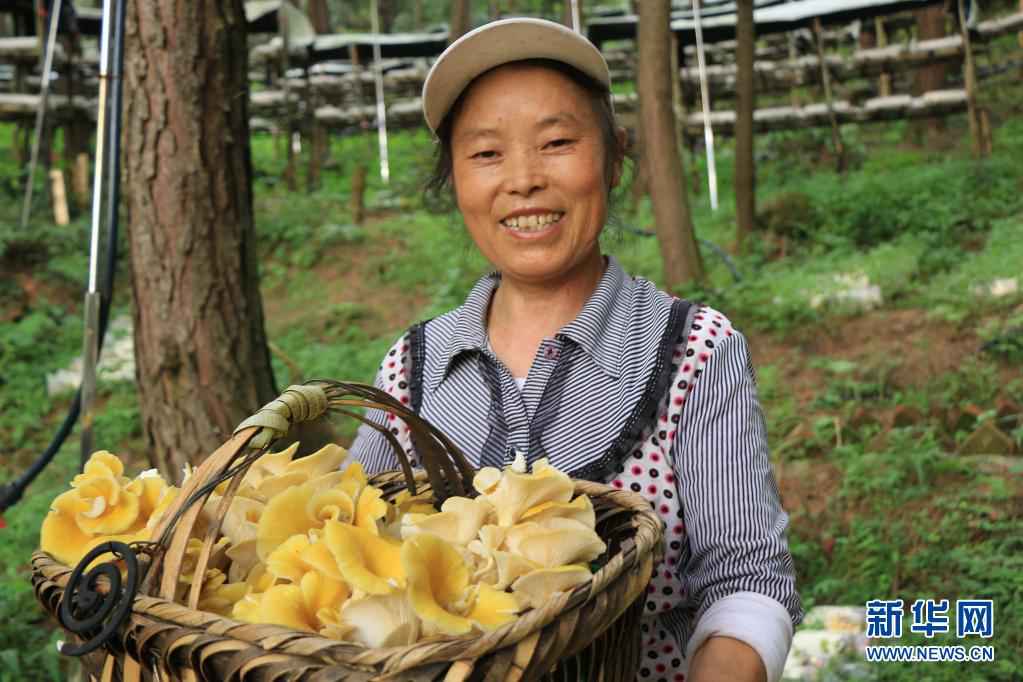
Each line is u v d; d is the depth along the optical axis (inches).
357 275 386.9
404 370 61.6
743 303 287.6
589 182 55.2
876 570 167.9
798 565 175.9
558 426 55.6
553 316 58.4
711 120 450.6
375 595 35.8
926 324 260.5
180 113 139.4
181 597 41.0
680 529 54.4
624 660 43.0
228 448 41.0
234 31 143.4
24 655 147.5
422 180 66.2
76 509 44.3
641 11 301.7
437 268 375.2
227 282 142.7
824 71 443.5
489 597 37.2
